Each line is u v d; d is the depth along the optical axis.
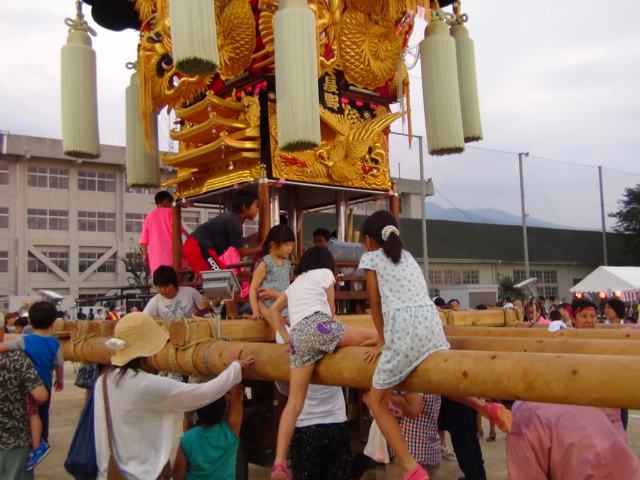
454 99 6.70
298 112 5.18
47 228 38.91
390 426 3.43
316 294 4.18
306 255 4.38
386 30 7.13
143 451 3.79
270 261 5.20
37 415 5.08
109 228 40.66
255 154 6.48
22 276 37.78
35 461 4.96
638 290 22.91
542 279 43.81
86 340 5.69
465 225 43.69
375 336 3.99
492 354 3.09
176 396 3.81
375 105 7.54
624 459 3.15
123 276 40.50
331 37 6.25
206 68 4.93
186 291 6.14
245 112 6.64
